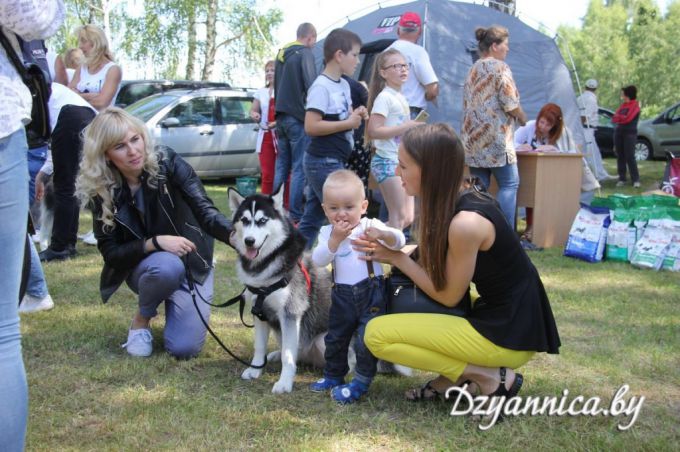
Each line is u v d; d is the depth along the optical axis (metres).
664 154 17.25
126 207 3.45
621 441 2.51
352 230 2.85
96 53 6.32
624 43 47.66
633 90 11.59
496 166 6.06
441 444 2.51
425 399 2.95
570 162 6.83
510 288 2.64
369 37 9.55
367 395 3.00
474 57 8.99
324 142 5.07
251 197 3.16
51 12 1.88
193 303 3.48
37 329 3.88
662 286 5.11
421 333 2.67
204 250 3.62
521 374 3.09
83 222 7.69
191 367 3.35
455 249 2.54
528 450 2.46
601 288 5.05
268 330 3.33
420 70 6.16
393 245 2.72
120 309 4.33
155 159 3.40
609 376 3.23
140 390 3.02
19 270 1.84
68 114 5.43
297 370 3.38
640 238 5.93
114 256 3.43
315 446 2.48
